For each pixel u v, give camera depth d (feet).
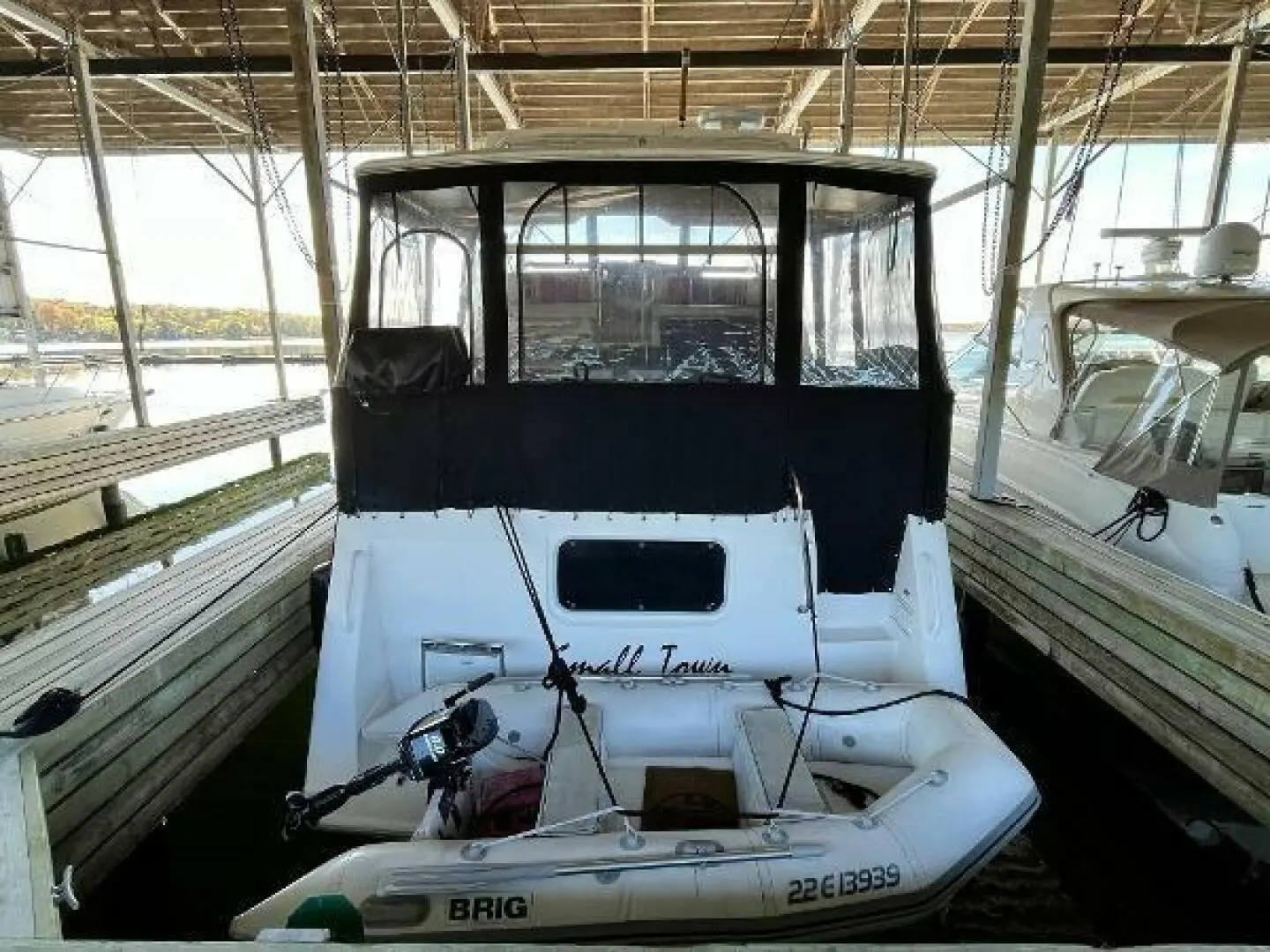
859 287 7.77
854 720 7.40
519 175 7.26
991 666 13.35
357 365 7.43
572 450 7.65
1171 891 8.29
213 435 27.07
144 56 25.09
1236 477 13.65
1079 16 23.86
